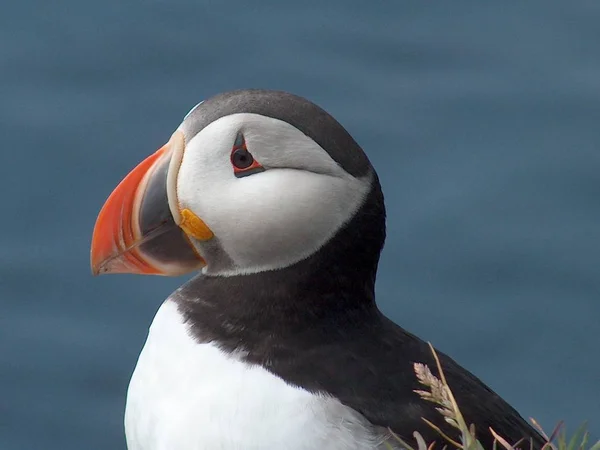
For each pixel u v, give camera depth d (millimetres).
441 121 22422
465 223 19906
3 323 19109
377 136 22125
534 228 19828
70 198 21141
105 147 22219
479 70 23641
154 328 6617
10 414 17984
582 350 18328
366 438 6109
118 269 6719
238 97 6566
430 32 24625
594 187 20656
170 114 23141
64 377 18375
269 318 6449
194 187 6547
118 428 17781
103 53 24406
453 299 18984
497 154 21438
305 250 6465
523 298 18984
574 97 22812
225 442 6078
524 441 6480
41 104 23250
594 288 19016
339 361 6355
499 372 18266
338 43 24469
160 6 25375
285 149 6422
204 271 6742
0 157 21875
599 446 6008
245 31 24859
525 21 24859
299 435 6047
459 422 5934
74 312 19203
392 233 19766
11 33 24891
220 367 6266
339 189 6414
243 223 6453
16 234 20438
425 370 6016
